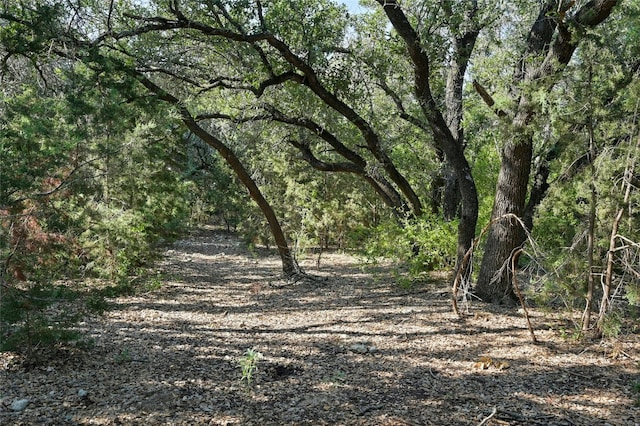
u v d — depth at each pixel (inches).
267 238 921.5
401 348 305.3
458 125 536.4
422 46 413.4
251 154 853.8
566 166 310.3
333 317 397.7
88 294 280.7
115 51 417.7
